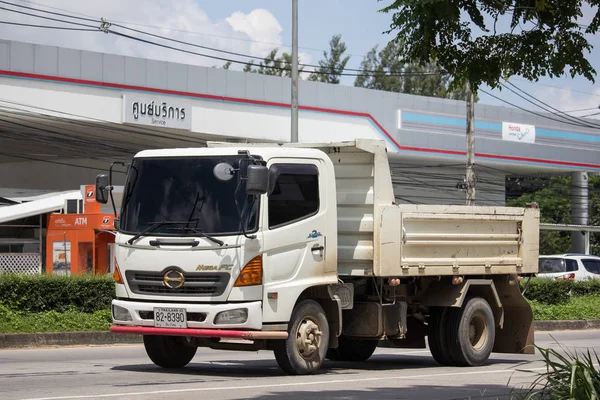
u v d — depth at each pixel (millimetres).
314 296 11945
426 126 46594
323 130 42562
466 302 13555
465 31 8852
